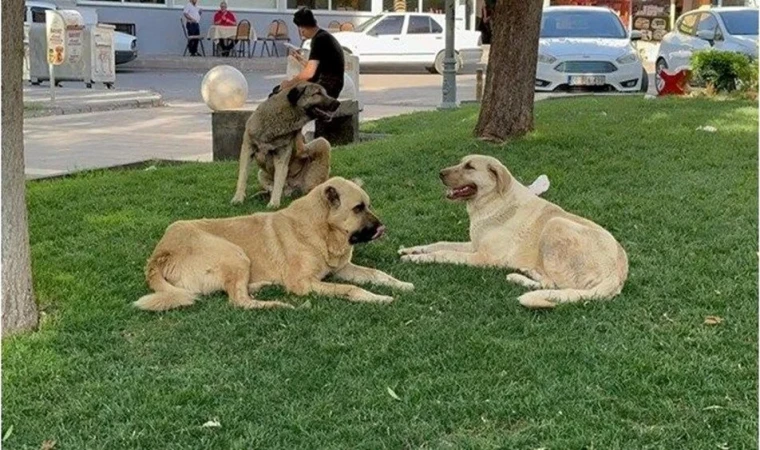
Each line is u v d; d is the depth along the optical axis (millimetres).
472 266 5711
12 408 3742
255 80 23719
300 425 3553
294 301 5043
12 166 4523
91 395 3861
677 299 4984
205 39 29734
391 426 3533
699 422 3518
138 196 7848
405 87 22672
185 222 5301
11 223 4539
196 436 3514
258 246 5223
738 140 10000
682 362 4078
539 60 16844
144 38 29875
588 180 8086
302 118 7445
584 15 18266
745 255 5723
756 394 3744
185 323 4691
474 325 4633
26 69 20594
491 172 5660
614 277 5016
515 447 3354
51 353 4301
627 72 16891
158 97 18500
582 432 3447
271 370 4109
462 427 3543
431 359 4180
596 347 4270
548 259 5184
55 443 3465
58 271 5617
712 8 18000
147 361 4246
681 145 9703
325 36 9836
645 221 6695
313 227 5227
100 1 28750
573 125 11109
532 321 4668
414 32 27453
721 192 7527
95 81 20516
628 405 3662
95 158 10789
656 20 36625
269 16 31469
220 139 10461
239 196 7656
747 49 16234
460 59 27172
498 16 9938
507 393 3795
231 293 4988
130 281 5473
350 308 4887
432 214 7125
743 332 4449
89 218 7016
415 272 5602
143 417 3646
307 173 7891
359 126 13336
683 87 15930
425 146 9812
